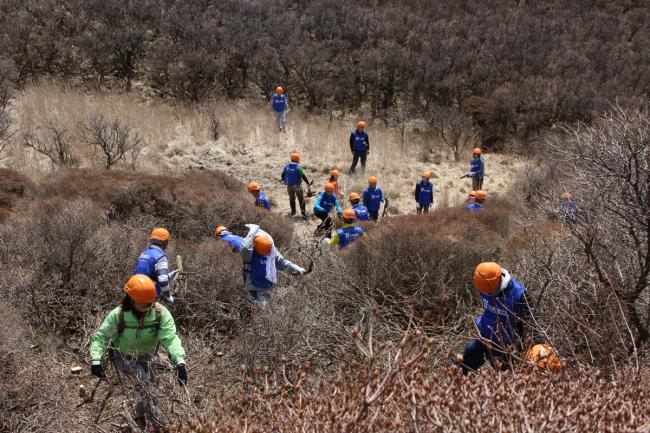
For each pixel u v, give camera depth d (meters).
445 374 2.91
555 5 32.47
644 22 31.19
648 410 2.54
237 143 17.98
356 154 16.72
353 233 8.09
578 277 4.92
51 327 6.04
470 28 28.50
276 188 16.00
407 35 27.41
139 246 7.32
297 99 24.48
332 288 6.60
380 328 5.75
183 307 6.43
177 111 20.30
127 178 10.44
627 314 4.31
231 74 23.91
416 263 6.42
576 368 3.49
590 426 2.43
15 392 4.54
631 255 5.07
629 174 4.68
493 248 6.72
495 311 4.20
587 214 5.10
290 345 5.21
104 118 16.33
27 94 19.06
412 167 18.30
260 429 2.71
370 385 2.67
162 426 4.14
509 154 21.19
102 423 4.66
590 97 22.44
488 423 2.41
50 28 23.66
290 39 25.72
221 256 7.06
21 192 10.17
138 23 25.14
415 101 24.14
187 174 14.35
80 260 6.71
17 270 6.44
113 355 4.50
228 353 5.59
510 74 25.08
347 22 27.75
